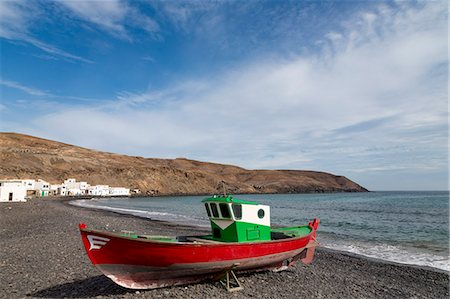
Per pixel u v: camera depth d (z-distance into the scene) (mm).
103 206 72875
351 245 23766
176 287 11539
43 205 60469
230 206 12336
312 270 15391
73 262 14922
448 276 15203
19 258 15617
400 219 45406
